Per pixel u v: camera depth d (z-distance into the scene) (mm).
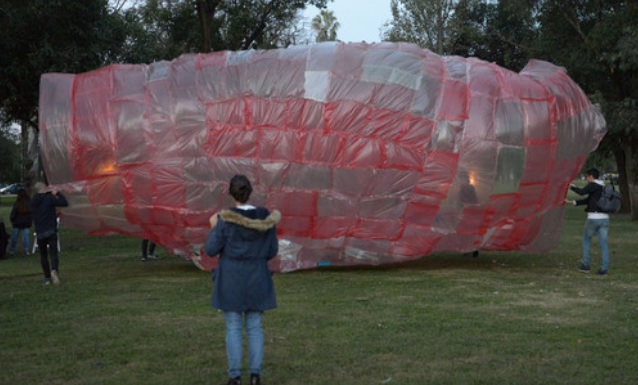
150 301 9859
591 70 29391
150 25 28844
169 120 11773
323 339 7477
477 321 8344
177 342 7398
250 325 5738
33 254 17453
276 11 27547
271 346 7195
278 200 11672
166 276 12516
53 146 12070
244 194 5816
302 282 11570
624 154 33781
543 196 12398
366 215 11758
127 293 10586
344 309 9141
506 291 10617
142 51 22031
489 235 12430
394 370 6297
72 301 9906
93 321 8484
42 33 18781
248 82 11742
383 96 11586
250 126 11594
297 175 11531
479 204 11875
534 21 31109
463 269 13273
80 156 11961
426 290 10711
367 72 11734
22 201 17469
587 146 12859
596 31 27141
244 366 6500
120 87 12117
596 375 6090
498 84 12133
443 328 7973
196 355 6891
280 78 11672
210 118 11695
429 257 15148
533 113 12070
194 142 11688
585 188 12656
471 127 11734
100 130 11859
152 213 11977
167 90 11961
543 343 7262
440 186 11664
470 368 6340
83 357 6840
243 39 28422
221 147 11617
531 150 12008
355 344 7250
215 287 5645
